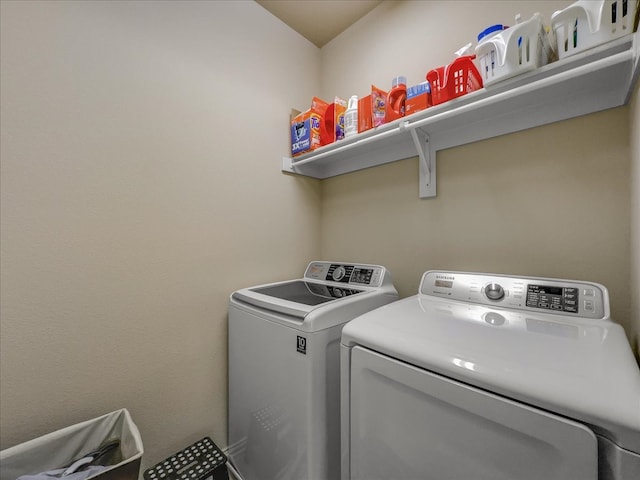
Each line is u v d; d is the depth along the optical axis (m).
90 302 1.05
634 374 0.52
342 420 0.85
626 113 0.92
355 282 1.47
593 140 0.99
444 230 1.38
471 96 1.01
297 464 0.99
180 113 1.29
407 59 1.52
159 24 1.23
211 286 1.40
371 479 0.77
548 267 1.08
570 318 0.85
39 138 0.94
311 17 1.74
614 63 0.72
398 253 1.57
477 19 1.26
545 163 1.09
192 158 1.33
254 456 1.21
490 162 1.23
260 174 1.62
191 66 1.33
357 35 1.78
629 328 0.91
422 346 0.67
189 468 1.12
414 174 1.49
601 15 0.74
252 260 1.57
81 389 1.03
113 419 1.05
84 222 1.03
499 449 0.54
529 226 1.13
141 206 1.17
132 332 1.15
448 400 0.60
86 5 1.04
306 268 1.87
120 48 1.12
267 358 1.12
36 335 0.94
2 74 0.88
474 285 1.09
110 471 0.85
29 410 0.93
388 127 1.28
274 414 1.09
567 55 0.82
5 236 0.88
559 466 0.48
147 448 1.19
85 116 1.03
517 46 0.86
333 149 1.55
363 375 0.78
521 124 1.12
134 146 1.15
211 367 1.40
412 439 0.68
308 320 0.95
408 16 1.52
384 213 1.63
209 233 1.39
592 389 0.48
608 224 0.96
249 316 1.23
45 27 0.95
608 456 0.44
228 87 1.47
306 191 1.90
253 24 1.60
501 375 0.54
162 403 1.24
